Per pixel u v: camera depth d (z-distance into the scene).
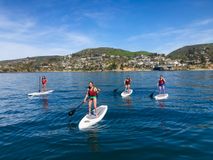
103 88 51.38
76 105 29.06
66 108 27.11
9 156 12.82
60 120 20.98
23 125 19.70
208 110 23.50
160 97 32.25
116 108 25.61
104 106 23.47
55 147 13.90
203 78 82.94
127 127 17.72
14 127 19.12
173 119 19.95
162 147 13.27
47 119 21.62
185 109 24.23
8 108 28.81
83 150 13.24
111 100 32.38
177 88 47.44
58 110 25.97
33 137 16.08
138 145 13.71
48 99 35.66
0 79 112.12
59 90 49.22
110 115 21.89
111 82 72.69
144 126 17.86
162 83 33.97
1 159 12.47
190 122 18.81
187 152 12.47
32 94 42.00
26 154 13.01
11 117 23.31
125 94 36.69
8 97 40.22
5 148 14.08
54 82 78.12
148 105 27.20
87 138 15.34
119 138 15.11
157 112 23.00
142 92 41.09
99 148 13.47
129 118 20.64
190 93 38.59
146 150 12.92
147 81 71.19
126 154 12.48
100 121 19.64
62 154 12.77
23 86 65.06
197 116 20.84
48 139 15.45
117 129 17.22
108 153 12.69
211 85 53.78
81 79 94.19
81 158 12.20
